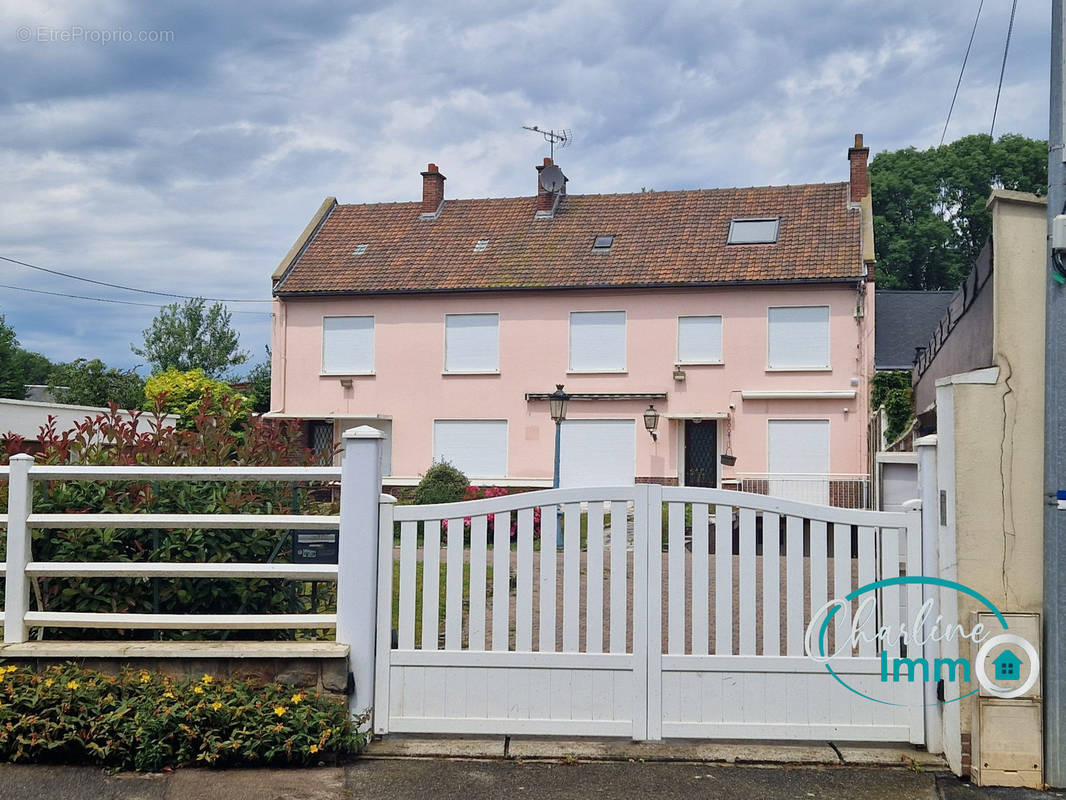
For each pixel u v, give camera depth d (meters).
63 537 6.05
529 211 28.52
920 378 17.39
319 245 28.73
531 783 5.01
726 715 5.52
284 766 5.20
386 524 5.67
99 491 6.24
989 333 6.80
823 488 22.97
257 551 6.23
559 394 18.31
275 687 5.45
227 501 6.25
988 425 5.11
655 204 27.70
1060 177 4.94
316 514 6.59
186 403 33.62
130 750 5.12
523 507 5.65
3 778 4.98
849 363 23.95
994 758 4.98
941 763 5.26
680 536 5.59
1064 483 4.95
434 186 29.12
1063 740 4.95
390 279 26.88
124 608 6.02
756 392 24.27
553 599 5.63
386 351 26.78
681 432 24.92
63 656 5.52
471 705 5.59
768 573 5.57
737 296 24.62
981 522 5.10
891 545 5.50
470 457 26.23
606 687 5.56
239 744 5.09
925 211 41.28
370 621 5.57
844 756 5.33
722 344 24.69
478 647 5.64
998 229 5.12
